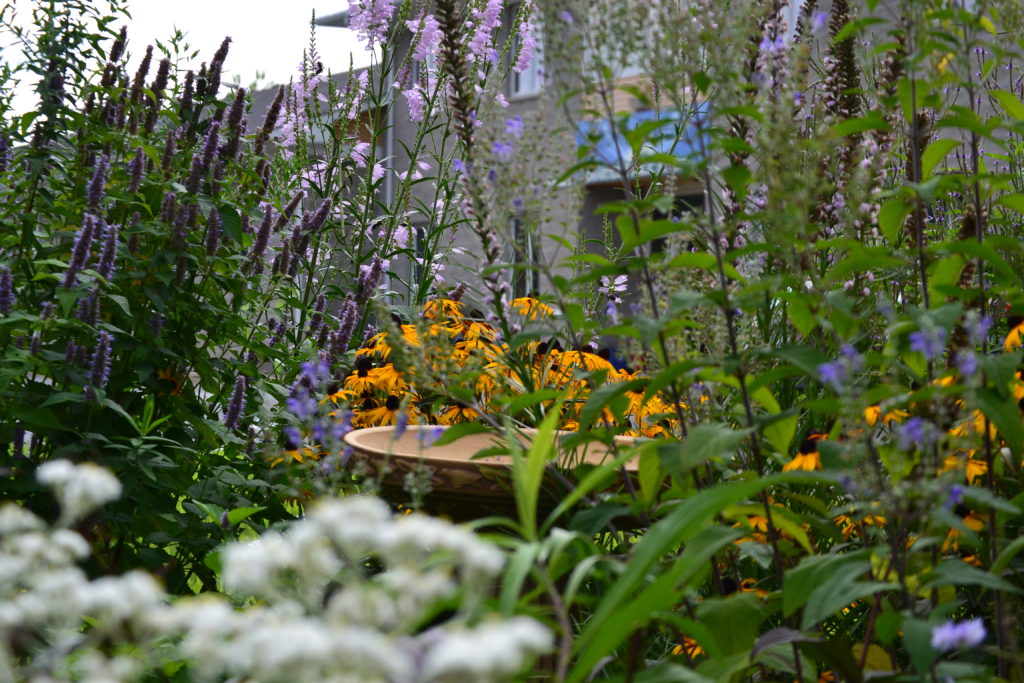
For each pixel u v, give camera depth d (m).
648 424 2.36
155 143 3.88
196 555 2.79
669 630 1.88
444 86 4.48
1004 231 2.89
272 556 0.89
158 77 3.84
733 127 2.10
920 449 1.45
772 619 2.12
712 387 1.91
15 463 2.69
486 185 2.09
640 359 2.02
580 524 1.61
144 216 3.50
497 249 2.20
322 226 4.32
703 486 1.84
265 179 4.12
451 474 2.25
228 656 0.80
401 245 4.70
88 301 2.80
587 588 2.23
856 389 1.43
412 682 0.85
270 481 2.92
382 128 4.78
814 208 2.25
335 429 1.99
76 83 3.64
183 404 3.02
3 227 3.19
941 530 1.68
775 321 2.56
